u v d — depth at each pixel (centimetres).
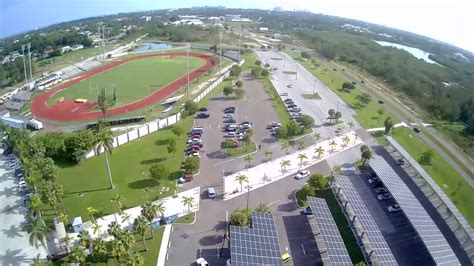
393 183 11431
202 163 13212
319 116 18138
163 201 10906
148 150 13925
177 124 16312
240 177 11438
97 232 9325
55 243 9012
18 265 8331
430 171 13762
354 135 16075
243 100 19838
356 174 12925
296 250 9331
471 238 9700
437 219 10875
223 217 10369
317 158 13888
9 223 9750
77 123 16438
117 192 11269
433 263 9062
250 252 8275
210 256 8969
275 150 14388
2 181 11631
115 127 15888
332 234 9094
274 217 10481
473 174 14088
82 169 12456
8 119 16150
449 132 17975
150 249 9062
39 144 12344
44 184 10006
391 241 9869
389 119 16500
